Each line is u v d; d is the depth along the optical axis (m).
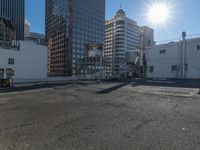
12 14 123.50
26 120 6.89
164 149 4.23
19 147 4.45
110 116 7.35
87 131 5.55
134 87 20.55
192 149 4.21
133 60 78.88
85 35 108.62
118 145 4.48
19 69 41.84
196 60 36.75
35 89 20.14
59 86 24.20
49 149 4.32
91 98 12.50
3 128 5.95
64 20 105.06
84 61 87.06
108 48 119.00
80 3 107.12
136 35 116.50
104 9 121.88
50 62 114.69
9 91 18.12
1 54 38.91
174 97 12.52
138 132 5.39
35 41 53.91
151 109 8.63
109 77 47.47
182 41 38.81
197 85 21.50
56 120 6.85
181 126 5.91
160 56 43.03
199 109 8.47
